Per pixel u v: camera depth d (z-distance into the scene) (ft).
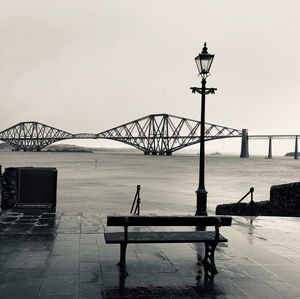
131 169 335.88
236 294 16.67
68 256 21.86
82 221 32.14
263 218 37.40
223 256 22.67
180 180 201.16
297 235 29.14
